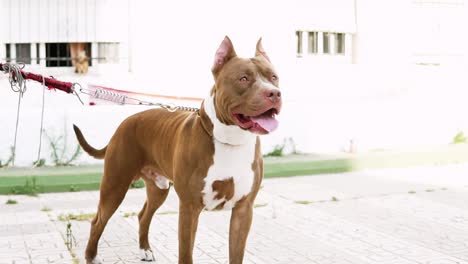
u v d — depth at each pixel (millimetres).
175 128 4816
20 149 9828
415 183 9633
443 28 12703
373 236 6699
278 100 3918
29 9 10133
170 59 10578
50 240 6477
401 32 12281
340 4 11883
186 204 4484
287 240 6562
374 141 11852
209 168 4340
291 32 11367
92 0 10320
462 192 8961
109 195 5344
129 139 5266
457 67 12711
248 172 4402
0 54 10039
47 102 10180
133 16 10438
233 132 4230
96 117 10117
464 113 12539
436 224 7195
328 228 7039
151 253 5844
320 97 11719
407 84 12383
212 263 5773
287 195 8789
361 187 9344
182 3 10562
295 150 11305
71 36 10305
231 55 4203
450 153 11492
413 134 12156
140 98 10289
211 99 4320
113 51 10531
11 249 6137
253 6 10969
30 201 8406
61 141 9992
